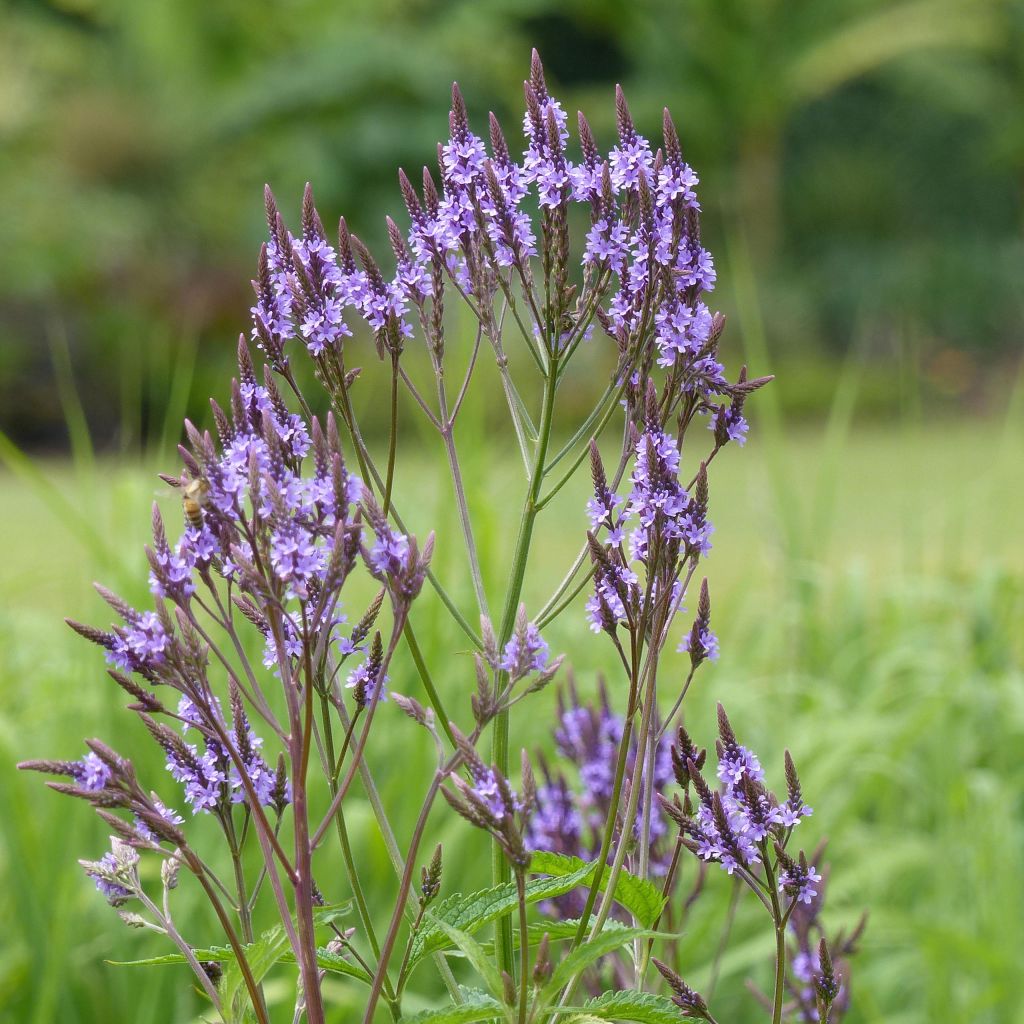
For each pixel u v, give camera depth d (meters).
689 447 15.66
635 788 1.77
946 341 26.28
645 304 1.81
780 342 23.78
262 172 25.09
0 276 17.41
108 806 1.48
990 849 4.21
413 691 4.24
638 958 1.84
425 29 29.02
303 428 1.73
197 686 1.57
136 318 16.61
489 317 1.91
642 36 29.86
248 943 1.67
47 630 5.34
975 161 30.45
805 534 6.29
